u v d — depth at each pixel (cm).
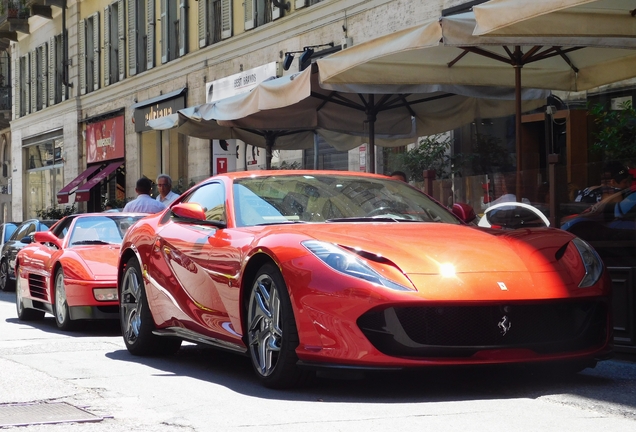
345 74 972
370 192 650
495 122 1459
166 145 2808
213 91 2461
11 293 1830
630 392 517
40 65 3881
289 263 521
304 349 511
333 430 422
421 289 486
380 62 980
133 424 451
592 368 585
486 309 492
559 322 511
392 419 444
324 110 1274
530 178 862
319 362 505
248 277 567
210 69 2509
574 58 1023
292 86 1009
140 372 639
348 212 618
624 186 748
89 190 3080
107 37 3212
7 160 4438
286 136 1523
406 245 522
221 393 536
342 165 1875
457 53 970
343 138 1423
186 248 654
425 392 520
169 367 667
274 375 534
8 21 3903
